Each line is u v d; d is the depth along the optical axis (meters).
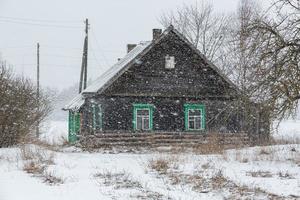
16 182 13.92
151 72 31.78
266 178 14.70
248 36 18.50
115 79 30.17
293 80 17.20
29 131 28.12
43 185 13.33
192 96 32.31
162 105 31.88
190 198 11.29
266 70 17.75
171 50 32.28
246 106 19.00
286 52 17.64
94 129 31.34
